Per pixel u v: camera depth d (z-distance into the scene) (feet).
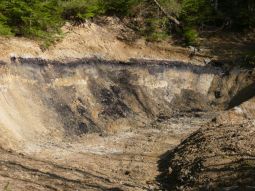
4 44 59.72
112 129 59.98
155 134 57.77
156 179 39.52
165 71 77.61
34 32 64.49
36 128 53.16
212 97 77.46
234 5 91.40
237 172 33.76
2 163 39.75
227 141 41.39
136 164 44.09
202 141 43.55
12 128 49.93
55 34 69.31
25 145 48.19
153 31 83.76
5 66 56.65
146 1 86.58
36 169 39.32
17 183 34.60
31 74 59.26
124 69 73.56
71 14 76.18
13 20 64.69
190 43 84.43
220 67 81.35
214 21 91.20
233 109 59.72
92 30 76.79
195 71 80.33
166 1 85.10
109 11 84.07
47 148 48.44
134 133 58.65
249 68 80.38
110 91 67.46
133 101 68.59
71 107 59.98
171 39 85.20
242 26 91.20
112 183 37.42
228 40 88.28
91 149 49.75
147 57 78.13
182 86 77.51
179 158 41.75
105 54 73.20
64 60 65.36
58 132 54.54
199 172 36.11
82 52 70.08
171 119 66.44
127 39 80.07
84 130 57.57
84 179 37.91
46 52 64.08
